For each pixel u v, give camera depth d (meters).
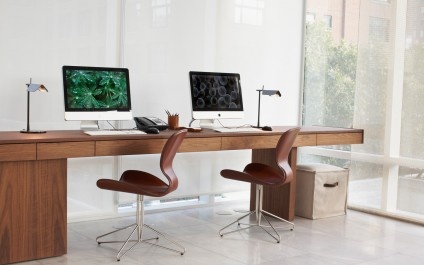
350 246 4.39
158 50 5.11
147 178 4.16
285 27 6.10
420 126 5.27
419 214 5.27
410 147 5.34
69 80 4.14
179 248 4.16
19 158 3.55
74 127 4.70
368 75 5.64
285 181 4.46
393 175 5.47
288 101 6.20
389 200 5.50
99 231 4.56
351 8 5.81
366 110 5.67
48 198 3.79
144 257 3.92
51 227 3.82
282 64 6.10
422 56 5.22
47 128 4.56
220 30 5.54
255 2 5.81
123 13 4.86
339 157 5.95
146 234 4.54
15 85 4.39
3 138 3.57
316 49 6.17
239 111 5.14
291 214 5.16
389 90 5.48
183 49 5.27
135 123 4.96
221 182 5.66
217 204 5.76
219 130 4.65
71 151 3.76
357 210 5.76
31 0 4.40
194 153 5.43
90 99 4.23
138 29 4.96
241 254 4.07
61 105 4.61
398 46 5.39
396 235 4.78
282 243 4.40
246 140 4.66
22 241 3.70
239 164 5.80
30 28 4.42
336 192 5.43
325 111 6.11
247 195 6.09
